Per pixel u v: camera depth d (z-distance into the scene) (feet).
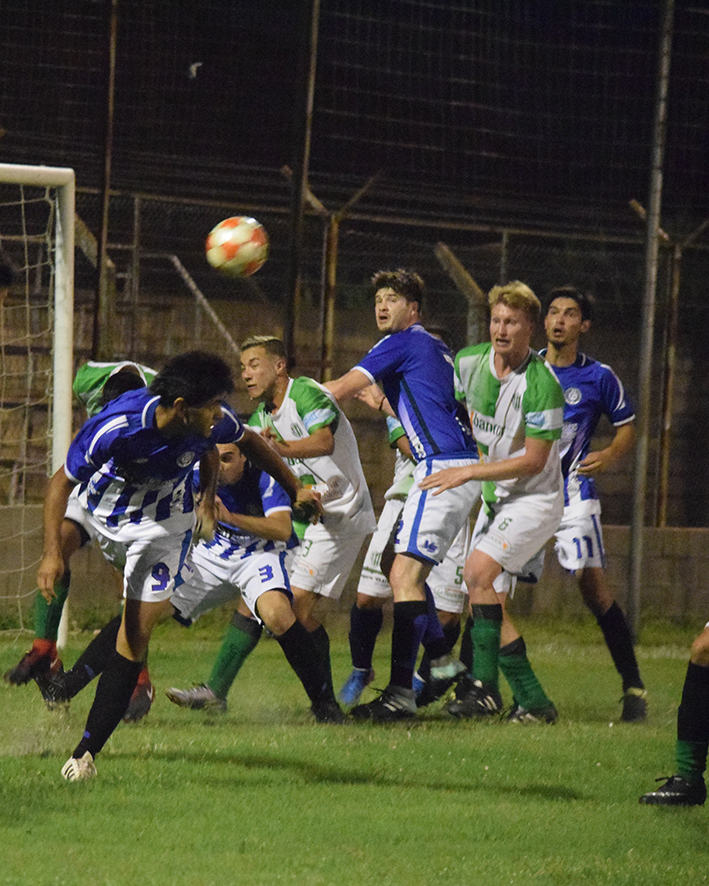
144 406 44.62
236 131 143.13
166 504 47.80
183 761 49.44
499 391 64.44
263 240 72.02
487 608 66.44
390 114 142.41
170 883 34.24
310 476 70.79
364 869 36.52
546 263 132.87
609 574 114.32
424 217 135.95
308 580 70.90
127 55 136.87
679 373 162.09
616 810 46.11
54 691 59.31
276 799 44.34
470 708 66.44
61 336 87.81
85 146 132.87
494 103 134.31
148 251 137.59
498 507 66.95
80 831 39.06
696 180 141.18
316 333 152.15
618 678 88.28
